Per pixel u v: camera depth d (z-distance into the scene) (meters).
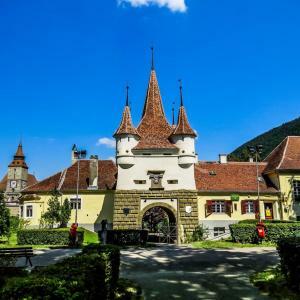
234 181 43.78
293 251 11.91
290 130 110.44
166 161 39.34
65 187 43.75
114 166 46.75
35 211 43.28
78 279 6.29
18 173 114.88
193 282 13.88
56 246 29.86
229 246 28.20
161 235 39.06
